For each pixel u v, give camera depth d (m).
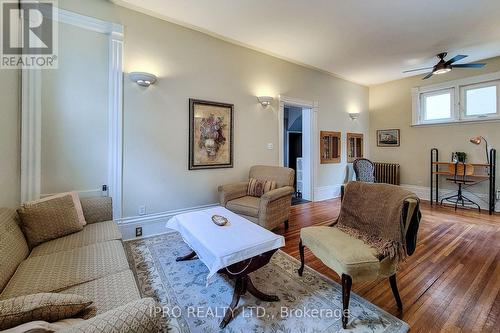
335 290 1.94
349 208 2.14
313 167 5.09
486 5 2.76
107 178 2.77
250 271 1.66
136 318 0.82
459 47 3.93
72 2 2.53
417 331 1.51
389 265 1.68
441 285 2.02
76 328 0.73
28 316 0.83
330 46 3.90
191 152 3.34
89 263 1.53
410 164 5.61
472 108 4.70
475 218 3.96
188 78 3.30
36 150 2.33
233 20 3.13
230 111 3.72
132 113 2.89
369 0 2.68
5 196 1.98
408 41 3.71
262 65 4.12
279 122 4.39
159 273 2.15
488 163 4.47
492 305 1.76
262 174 3.67
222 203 3.29
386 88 5.99
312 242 1.93
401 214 1.72
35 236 1.77
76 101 2.57
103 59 2.71
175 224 2.23
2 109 1.92
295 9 2.87
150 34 2.98
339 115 5.58
